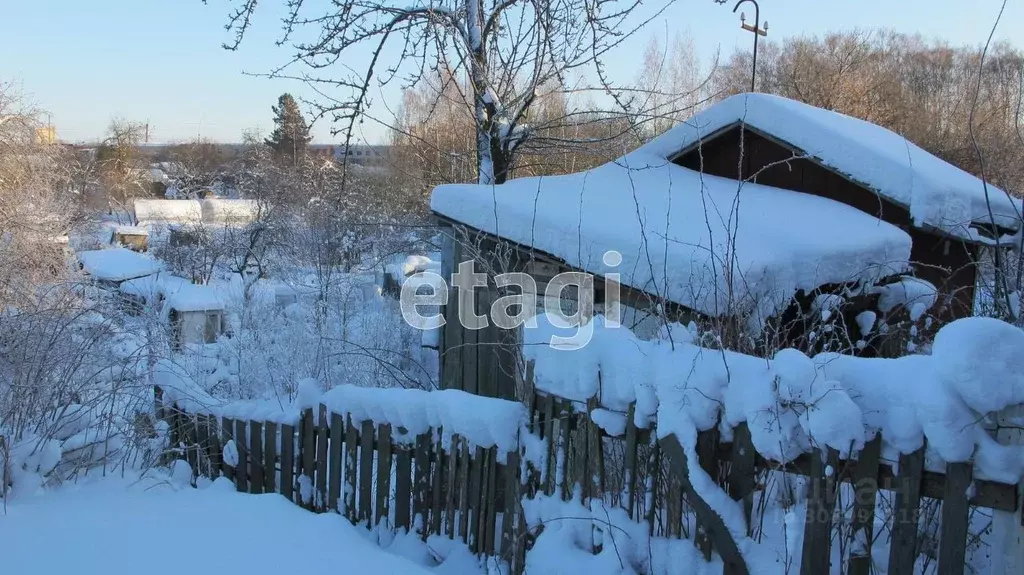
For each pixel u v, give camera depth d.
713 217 5.96
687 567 2.86
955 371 2.36
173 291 14.26
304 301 15.20
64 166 16.42
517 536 3.47
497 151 8.84
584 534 3.21
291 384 9.61
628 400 3.09
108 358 5.49
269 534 3.82
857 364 2.65
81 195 21.91
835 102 23.66
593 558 3.08
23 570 3.29
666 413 2.91
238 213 25.66
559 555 3.16
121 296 8.45
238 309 14.62
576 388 3.27
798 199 6.98
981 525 3.08
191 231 24.34
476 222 6.12
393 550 3.96
